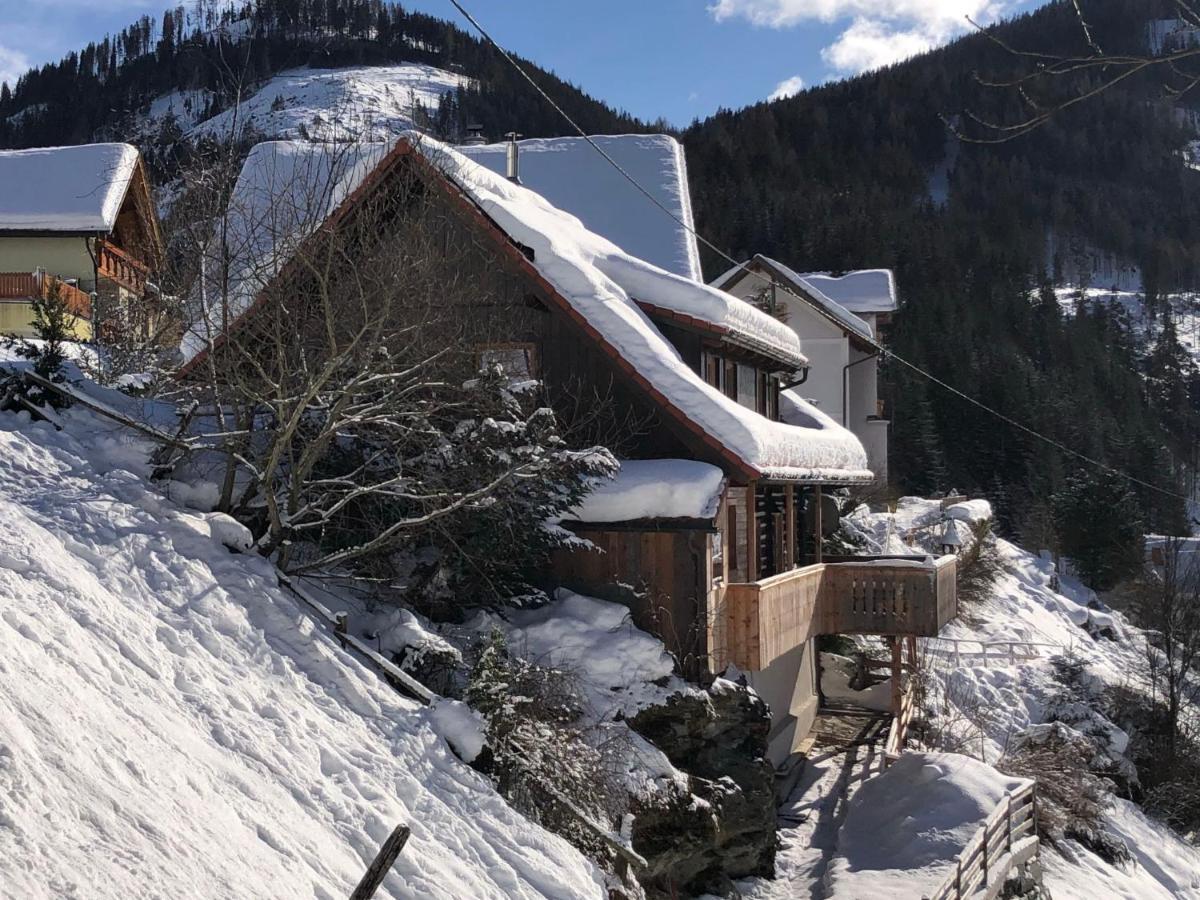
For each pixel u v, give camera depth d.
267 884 7.37
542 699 13.48
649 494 16.38
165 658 9.88
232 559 12.16
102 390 14.82
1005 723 30.28
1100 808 25.30
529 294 17.92
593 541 16.77
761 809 15.89
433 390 15.09
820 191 140.88
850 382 52.34
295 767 9.46
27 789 6.44
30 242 35.19
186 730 8.90
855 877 15.30
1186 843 28.53
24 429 13.12
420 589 15.34
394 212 17.28
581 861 11.02
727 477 17.47
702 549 16.45
